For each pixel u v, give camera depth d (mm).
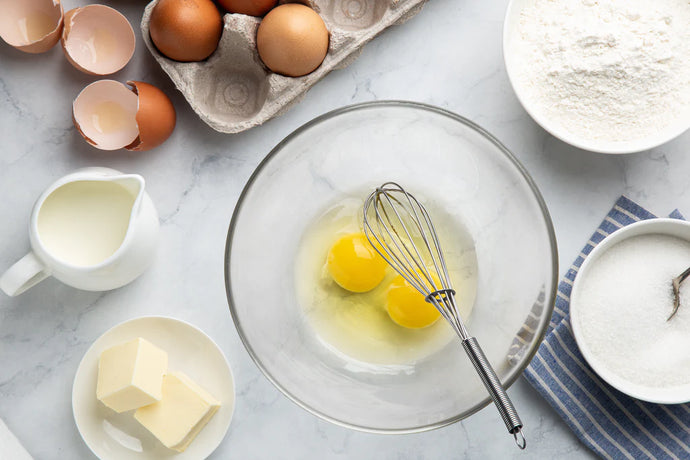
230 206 673
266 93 660
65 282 631
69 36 646
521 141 673
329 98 676
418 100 676
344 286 640
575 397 649
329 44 646
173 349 659
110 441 655
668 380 633
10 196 666
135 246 618
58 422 666
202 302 671
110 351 639
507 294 629
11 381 665
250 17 638
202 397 639
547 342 653
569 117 649
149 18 635
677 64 637
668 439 641
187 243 672
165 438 638
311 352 643
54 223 635
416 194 658
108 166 669
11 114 667
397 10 651
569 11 648
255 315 632
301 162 628
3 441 636
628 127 645
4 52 666
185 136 672
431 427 589
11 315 666
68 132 668
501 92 674
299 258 656
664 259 639
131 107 654
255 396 667
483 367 539
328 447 667
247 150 674
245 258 628
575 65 636
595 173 671
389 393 635
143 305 671
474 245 647
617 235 625
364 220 614
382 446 668
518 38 658
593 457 663
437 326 646
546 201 673
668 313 633
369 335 649
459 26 675
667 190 669
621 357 640
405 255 646
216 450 666
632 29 636
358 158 647
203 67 651
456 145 627
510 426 524
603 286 643
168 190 672
